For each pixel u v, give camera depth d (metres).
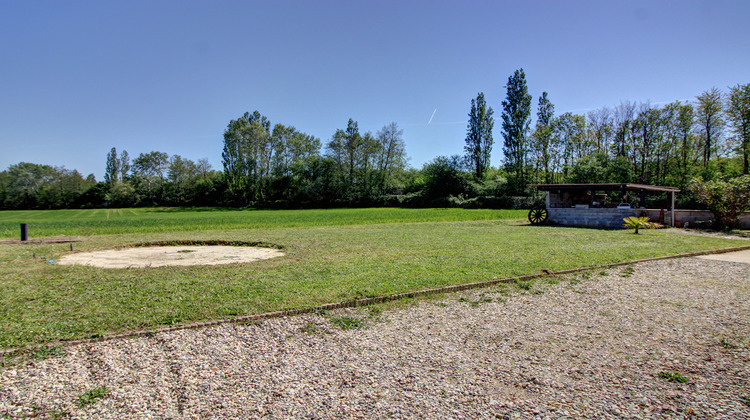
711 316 5.79
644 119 41.34
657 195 35.50
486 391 3.70
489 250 11.58
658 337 5.01
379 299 6.43
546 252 11.12
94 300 6.41
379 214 36.38
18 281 7.86
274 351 4.59
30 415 3.28
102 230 20.91
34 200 75.06
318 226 22.77
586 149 48.44
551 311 6.04
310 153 74.62
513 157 52.50
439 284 7.32
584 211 22.06
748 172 31.86
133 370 4.10
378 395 3.62
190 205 78.25
